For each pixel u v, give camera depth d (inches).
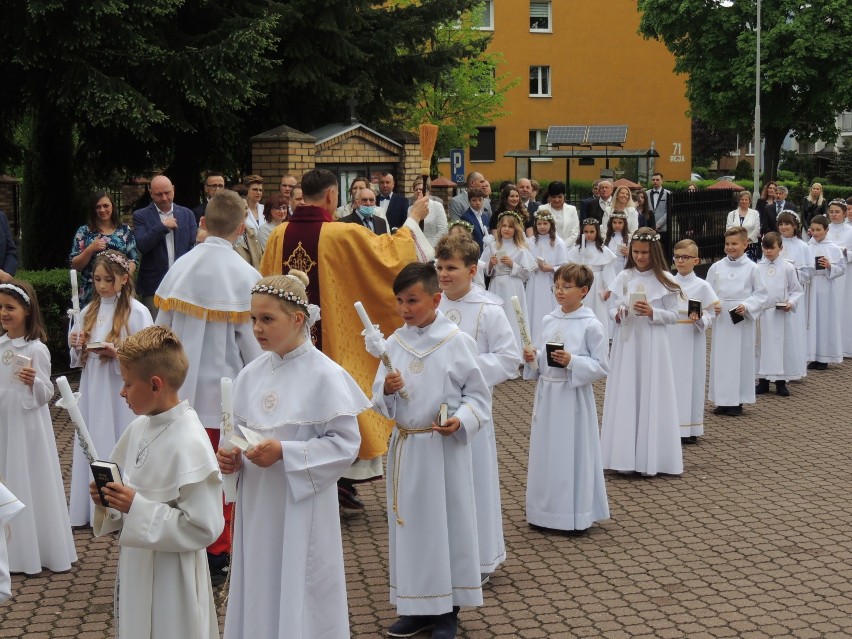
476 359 211.6
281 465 171.0
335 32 619.8
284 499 171.5
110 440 273.1
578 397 277.1
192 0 573.9
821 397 470.3
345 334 280.5
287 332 173.2
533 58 1700.3
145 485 154.5
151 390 154.4
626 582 242.5
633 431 336.2
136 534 147.8
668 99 1765.5
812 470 342.6
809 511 297.6
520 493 316.2
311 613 171.6
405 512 207.3
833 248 543.8
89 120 529.0
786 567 252.1
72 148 684.1
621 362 338.3
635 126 1760.6
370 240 280.5
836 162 1952.5
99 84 495.5
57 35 485.7
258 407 175.9
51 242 690.2
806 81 1464.1
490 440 231.1
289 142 585.9
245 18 565.6
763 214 762.8
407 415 207.5
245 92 539.8
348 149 620.7
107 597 233.8
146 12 507.2
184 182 652.1
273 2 592.4
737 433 398.9
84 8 475.5
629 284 339.3
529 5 1691.7
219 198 248.1
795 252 526.3
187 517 151.3
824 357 546.6
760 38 1440.7
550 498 276.5
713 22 1486.2
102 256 275.3
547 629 215.5
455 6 701.9
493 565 229.6
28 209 691.4
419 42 700.0
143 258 397.4
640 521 290.0
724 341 431.2
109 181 714.8
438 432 205.9
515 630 215.0
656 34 1553.9
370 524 282.5
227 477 168.2
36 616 222.4
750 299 429.1
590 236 550.6
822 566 252.7
